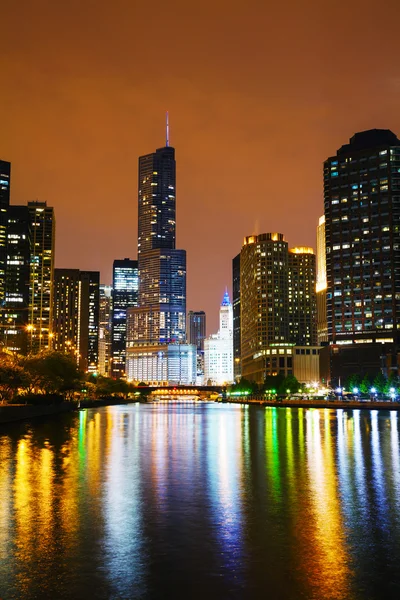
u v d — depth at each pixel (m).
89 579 17.56
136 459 46.00
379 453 50.06
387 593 16.42
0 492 30.86
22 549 20.48
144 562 19.11
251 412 181.62
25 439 66.31
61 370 158.12
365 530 22.95
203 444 60.03
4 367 130.88
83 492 30.91
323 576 17.77
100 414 158.00
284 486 32.72
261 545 20.95
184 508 26.94
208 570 18.34
